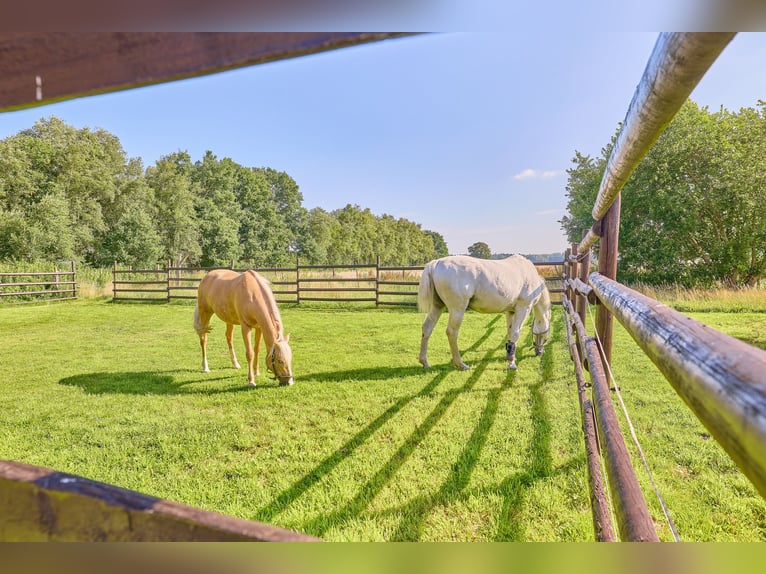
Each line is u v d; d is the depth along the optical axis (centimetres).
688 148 1080
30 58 34
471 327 671
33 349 557
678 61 48
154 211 3048
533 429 265
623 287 123
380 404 320
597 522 100
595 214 229
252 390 367
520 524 171
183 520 33
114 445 260
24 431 283
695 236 1117
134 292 1250
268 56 31
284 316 851
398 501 190
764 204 1023
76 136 2786
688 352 39
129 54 33
